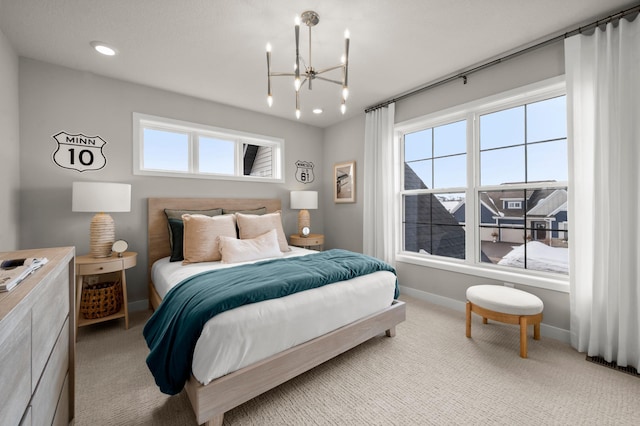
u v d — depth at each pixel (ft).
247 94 10.59
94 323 8.36
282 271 6.21
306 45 7.42
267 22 6.43
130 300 9.52
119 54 7.77
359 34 6.95
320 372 6.01
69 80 8.47
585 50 6.64
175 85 9.77
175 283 6.57
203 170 11.53
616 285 6.14
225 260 8.30
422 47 7.60
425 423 4.58
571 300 6.93
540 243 8.08
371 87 10.23
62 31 6.69
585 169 6.64
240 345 4.46
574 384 5.53
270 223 10.25
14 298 2.12
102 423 4.51
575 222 6.76
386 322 7.17
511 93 8.06
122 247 8.23
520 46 7.60
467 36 7.10
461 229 9.93
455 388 5.45
